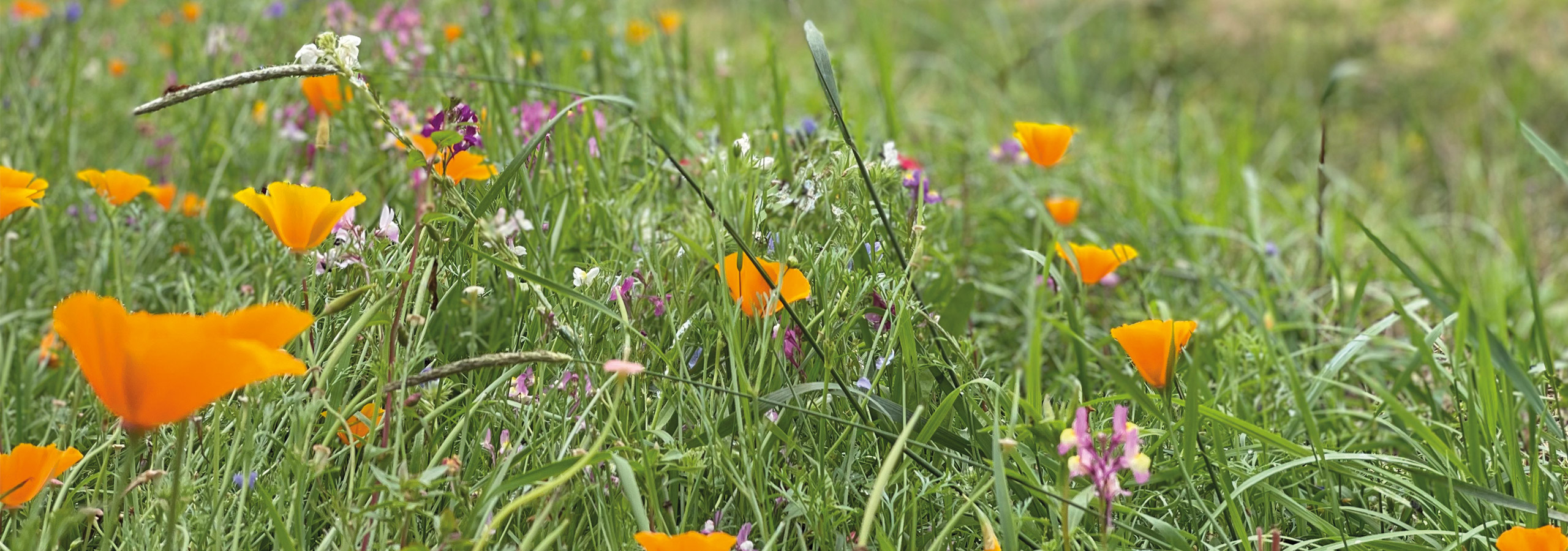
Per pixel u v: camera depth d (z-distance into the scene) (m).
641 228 1.67
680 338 1.50
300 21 2.14
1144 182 2.58
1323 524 1.52
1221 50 4.43
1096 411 1.56
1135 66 4.37
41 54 2.32
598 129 1.82
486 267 1.63
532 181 1.67
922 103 3.61
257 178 1.97
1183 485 1.54
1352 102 4.07
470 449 1.51
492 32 2.00
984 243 2.11
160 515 1.46
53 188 1.88
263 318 1.31
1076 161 2.53
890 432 1.53
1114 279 1.88
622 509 1.46
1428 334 1.59
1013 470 1.52
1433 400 1.67
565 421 1.47
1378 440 1.65
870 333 1.57
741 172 1.61
